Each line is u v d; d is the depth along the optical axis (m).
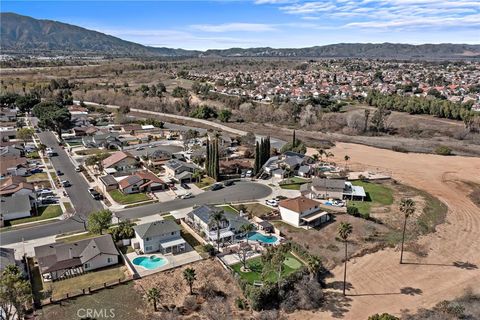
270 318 48.19
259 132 162.50
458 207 86.12
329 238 68.94
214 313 48.88
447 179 105.44
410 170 112.88
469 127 158.75
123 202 82.88
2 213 72.50
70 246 59.72
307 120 177.25
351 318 49.22
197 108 195.00
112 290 52.75
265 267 57.22
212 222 65.12
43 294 51.31
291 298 51.69
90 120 165.75
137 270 57.38
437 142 146.75
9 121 164.00
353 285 56.34
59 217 74.94
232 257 61.75
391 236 70.50
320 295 53.03
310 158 114.25
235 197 87.62
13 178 88.38
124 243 64.75
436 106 179.75
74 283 54.06
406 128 165.38
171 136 145.75
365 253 64.81
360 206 83.75
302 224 73.81
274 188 94.06
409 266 61.53
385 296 53.91
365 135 160.38
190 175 96.50
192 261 60.22
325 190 87.44
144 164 110.25
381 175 106.44
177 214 77.50
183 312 49.09
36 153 119.25
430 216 79.88
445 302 51.94
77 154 119.56
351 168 113.31
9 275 45.62
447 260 63.62
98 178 94.12
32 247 63.34
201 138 141.62
